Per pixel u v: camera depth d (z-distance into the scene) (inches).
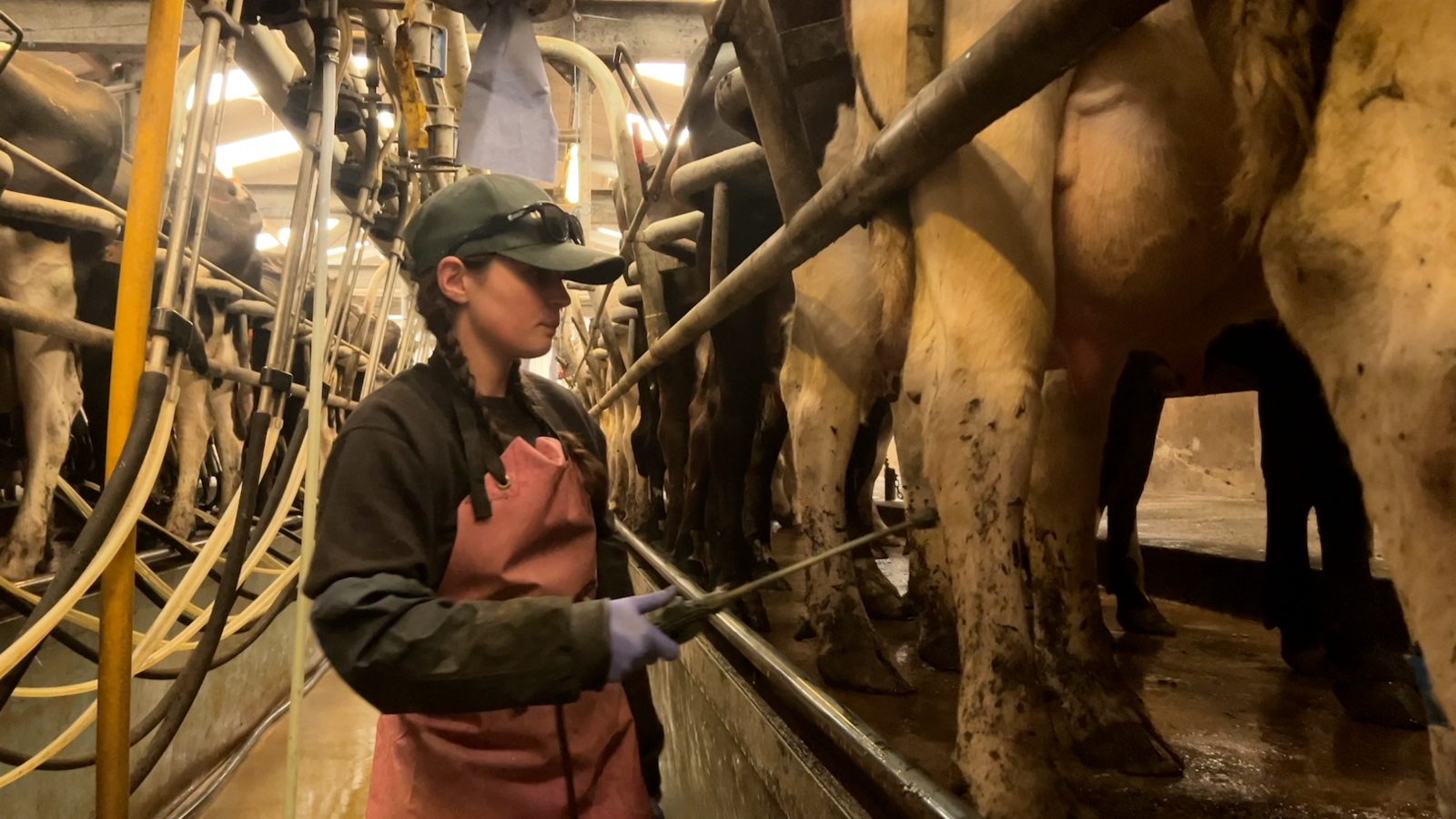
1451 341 27.8
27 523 125.2
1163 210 55.1
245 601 170.1
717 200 114.0
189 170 58.8
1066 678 65.7
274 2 69.0
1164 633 108.3
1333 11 35.0
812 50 79.4
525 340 47.1
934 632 90.8
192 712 151.3
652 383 237.8
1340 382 32.7
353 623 35.8
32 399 127.9
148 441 53.1
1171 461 287.3
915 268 59.6
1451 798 28.5
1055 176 56.2
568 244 46.7
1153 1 30.2
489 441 45.7
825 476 89.9
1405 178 30.3
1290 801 53.7
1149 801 54.4
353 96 89.4
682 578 122.3
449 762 46.9
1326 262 32.8
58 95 135.1
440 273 46.4
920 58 50.4
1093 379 65.4
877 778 50.1
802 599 140.9
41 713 108.1
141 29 173.8
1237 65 39.0
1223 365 94.1
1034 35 34.4
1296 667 86.7
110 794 51.2
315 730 185.9
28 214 116.4
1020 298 52.1
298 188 79.8
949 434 51.8
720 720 93.7
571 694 34.7
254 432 73.1
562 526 47.1
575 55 159.9
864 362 90.3
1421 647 29.4
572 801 47.3
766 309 137.9
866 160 50.0
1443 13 29.8
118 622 52.1
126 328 52.6
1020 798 46.2
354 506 39.2
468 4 83.5
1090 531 69.4
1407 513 29.6
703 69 78.8
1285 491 86.7
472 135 82.3
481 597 43.9
